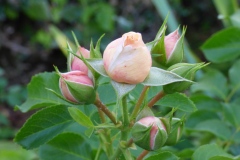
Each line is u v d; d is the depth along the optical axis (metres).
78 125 0.56
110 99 0.49
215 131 0.62
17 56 1.93
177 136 0.43
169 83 0.41
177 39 0.43
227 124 0.63
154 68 0.41
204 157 0.49
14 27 1.92
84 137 0.54
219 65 1.36
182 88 0.43
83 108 0.50
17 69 1.92
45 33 1.90
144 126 0.40
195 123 0.65
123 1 2.05
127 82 0.40
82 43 1.80
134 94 0.49
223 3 0.93
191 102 0.48
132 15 2.07
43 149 0.52
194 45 2.29
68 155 0.53
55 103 0.53
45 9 1.84
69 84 0.42
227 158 0.46
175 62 0.43
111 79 0.40
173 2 2.27
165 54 0.43
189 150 0.55
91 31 1.75
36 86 0.53
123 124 0.43
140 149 0.53
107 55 0.40
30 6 1.82
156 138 0.40
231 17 0.80
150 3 2.07
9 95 1.42
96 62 0.41
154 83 0.40
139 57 0.39
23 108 0.53
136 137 0.41
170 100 0.48
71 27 1.85
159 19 2.09
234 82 0.69
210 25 2.38
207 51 0.70
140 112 0.42
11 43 1.92
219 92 0.69
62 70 1.95
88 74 0.43
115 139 0.51
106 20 1.69
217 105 0.65
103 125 0.43
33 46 1.94
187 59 0.89
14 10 1.85
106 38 1.77
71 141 0.52
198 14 2.44
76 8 1.83
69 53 0.44
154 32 2.09
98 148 0.52
